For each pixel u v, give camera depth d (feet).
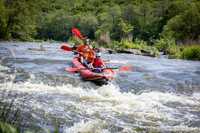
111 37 246.88
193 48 105.60
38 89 36.32
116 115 27.99
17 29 183.32
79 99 33.06
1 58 68.03
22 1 185.88
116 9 311.27
